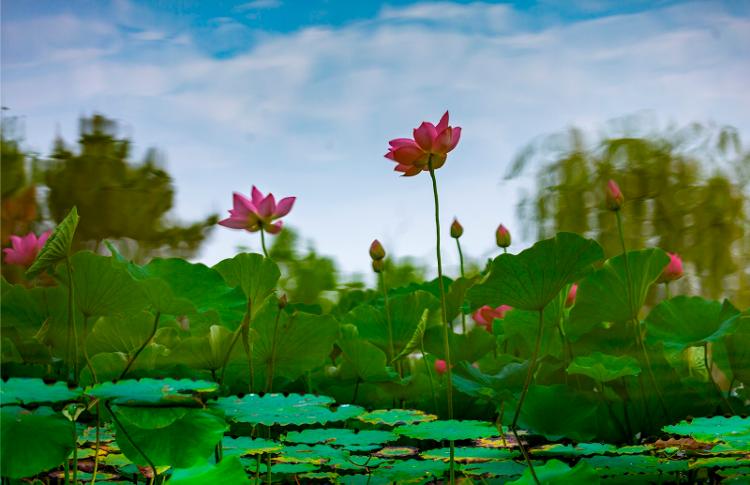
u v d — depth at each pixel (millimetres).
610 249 10242
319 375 7113
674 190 9977
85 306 6148
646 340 6797
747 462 6184
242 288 6410
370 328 7125
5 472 5613
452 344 7070
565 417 6586
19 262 6613
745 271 9609
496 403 6582
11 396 5555
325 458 6281
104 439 6262
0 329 6488
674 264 6980
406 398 6914
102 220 10891
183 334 6680
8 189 10531
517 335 7473
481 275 7121
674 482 6539
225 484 5859
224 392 6148
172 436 5785
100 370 6148
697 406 6727
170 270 6270
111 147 11102
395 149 6266
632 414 6777
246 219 6629
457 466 6246
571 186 10547
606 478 6375
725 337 6582
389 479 6227
